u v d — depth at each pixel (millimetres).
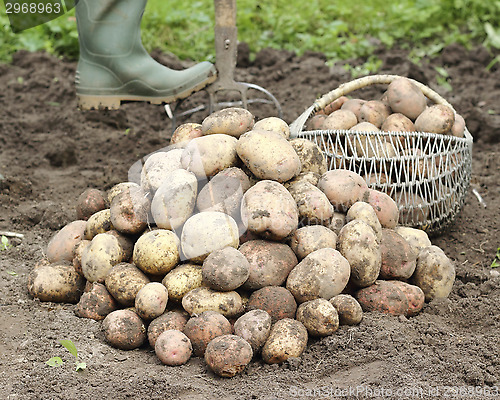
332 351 1913
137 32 2443
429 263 2059
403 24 3936
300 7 4008
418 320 2004
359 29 3951
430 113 2252
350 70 3418
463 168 2311
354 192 2068
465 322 2018
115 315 1936
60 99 3109
